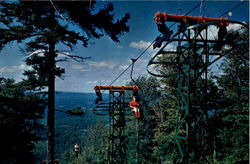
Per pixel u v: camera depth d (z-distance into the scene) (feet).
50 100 40.01
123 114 72.38
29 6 31.91
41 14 34.24
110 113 72.28
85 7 30.55
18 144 54.54
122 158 74.90
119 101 70.03
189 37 26.81
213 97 77.82
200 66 28.40
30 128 62.85
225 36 26.09
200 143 29.43
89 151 191.52
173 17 26.13
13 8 32.65
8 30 34.12
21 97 50.72
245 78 80.89
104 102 69.67
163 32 26.53
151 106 99.14
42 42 37.88
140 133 95.81
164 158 81.92
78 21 32.48
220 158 59.36
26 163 55.21
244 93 66.33
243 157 56.18
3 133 52.54
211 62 27.12
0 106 53.93
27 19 33.76
